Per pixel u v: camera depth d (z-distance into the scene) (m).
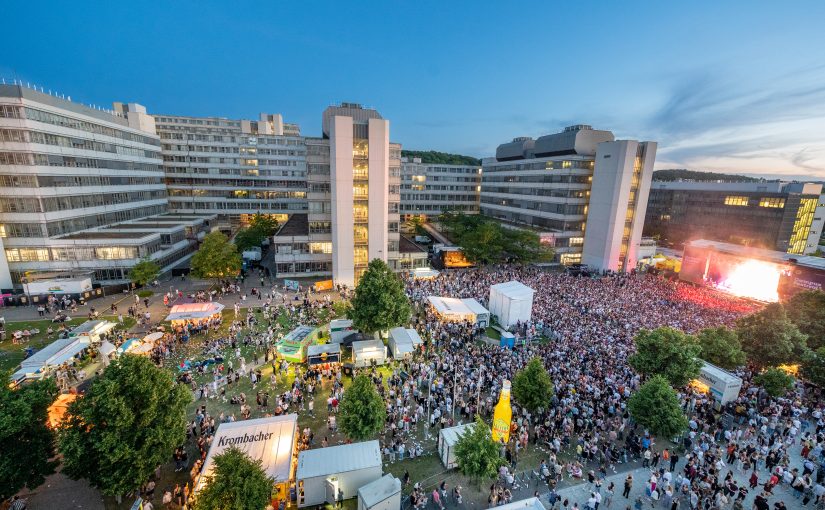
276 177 124.31
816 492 23.52
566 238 92.19
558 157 92.00
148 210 93.31
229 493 17.73
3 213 57.16
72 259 60.75
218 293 61.97
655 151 84.12
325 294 63.72
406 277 70.94
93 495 23.83
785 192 106.44
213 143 118.31
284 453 24.12
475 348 41.44
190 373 35.38
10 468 20.05
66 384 34.03
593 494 22.77
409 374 36.28
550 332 47.16
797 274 63.16
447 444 26.11
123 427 21.06
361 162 67.56
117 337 42.91
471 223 100.94
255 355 39.72
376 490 21.78
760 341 39.00
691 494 23.06
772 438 28.91
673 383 33.56
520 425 29.47
